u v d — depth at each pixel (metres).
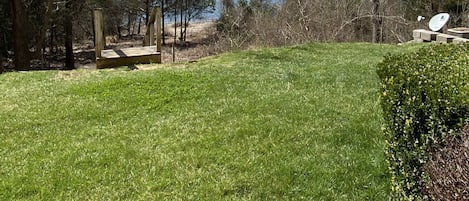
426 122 2.53
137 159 3.74
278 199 3.10
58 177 3.43
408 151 2.64
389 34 15.35
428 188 2.22
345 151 3.74
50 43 17.95
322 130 4.22
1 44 14.08
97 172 3.51
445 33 9.66
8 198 3.14
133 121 4.70
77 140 4.19
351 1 14.80
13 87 6.13
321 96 5.29
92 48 21.09
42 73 6.96
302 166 3.50
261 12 15.48
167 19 23.77
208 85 5.86
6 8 13.70
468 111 2.32
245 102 5.15
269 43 13.50
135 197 3.17
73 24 17.44
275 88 5.73
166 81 6.01
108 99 5.39
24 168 3.59
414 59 3.45
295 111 4.78
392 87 2.91
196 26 26.89
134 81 6.01
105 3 17.91
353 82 5.88
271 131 4.25
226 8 19.33
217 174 3.45
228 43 14.66
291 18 14.47
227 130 4.31
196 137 4.18
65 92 5.73
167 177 3.43
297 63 7.32
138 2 21.28
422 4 16.92
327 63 7.21
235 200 3.10
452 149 2.13
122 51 7.93
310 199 3.08
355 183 3.23
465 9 16.05
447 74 2.80
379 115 4.52
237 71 6.67
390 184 3.13
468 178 1.90
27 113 4.95
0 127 4.52
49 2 13.41
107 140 4.17
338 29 13.88
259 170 3.48
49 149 3.97
